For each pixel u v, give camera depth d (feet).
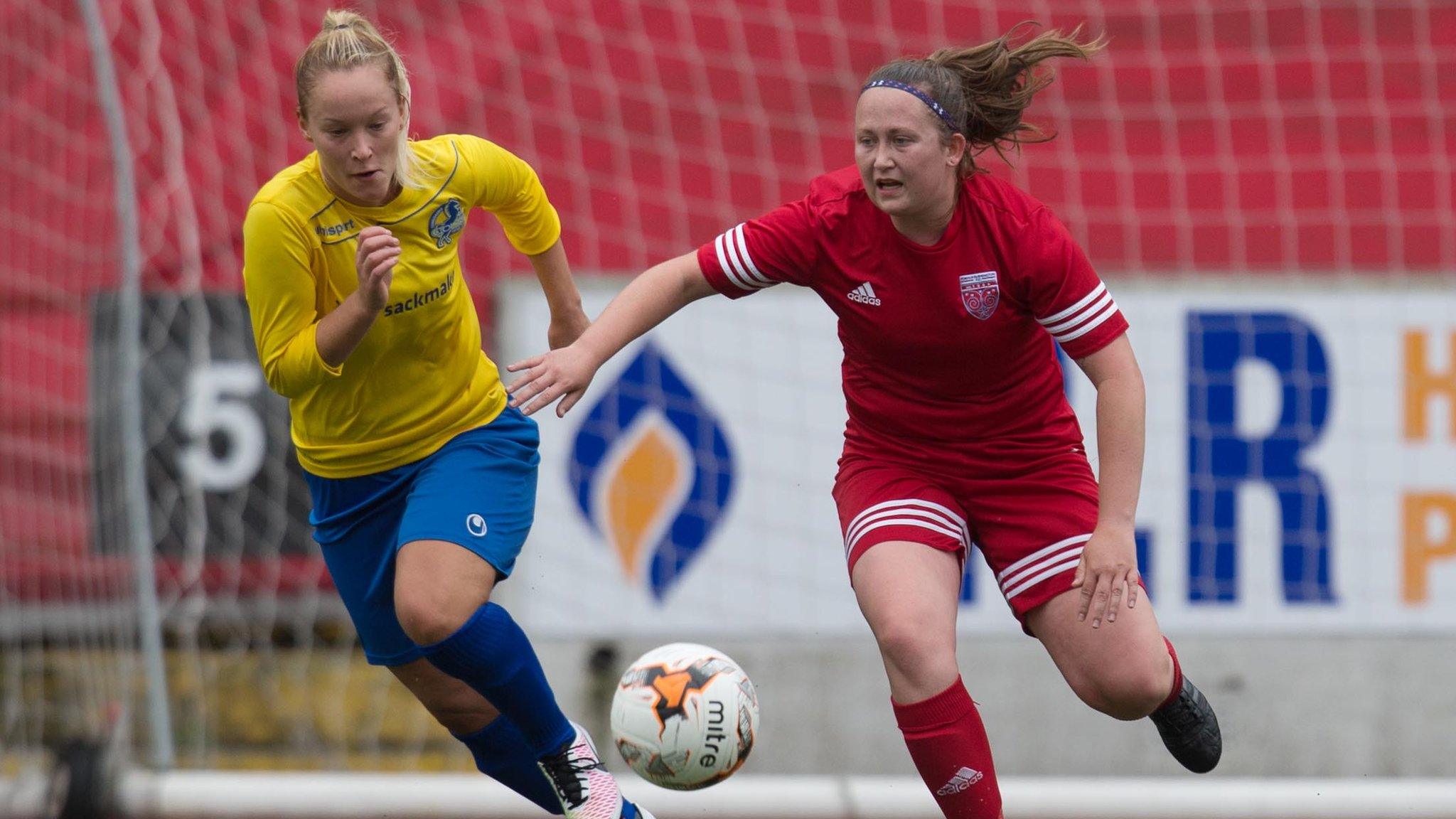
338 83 35.53
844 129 74.59
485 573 39.96
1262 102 73.82
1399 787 61.11
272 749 74.54
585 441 67.82
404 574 39.34
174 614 69.82
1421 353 66.74
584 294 68.95
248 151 73.10
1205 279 67.21
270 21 74.23
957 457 42.75
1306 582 66.85
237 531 70.28
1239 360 67.15
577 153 74.08
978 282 40.19
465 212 40.19
